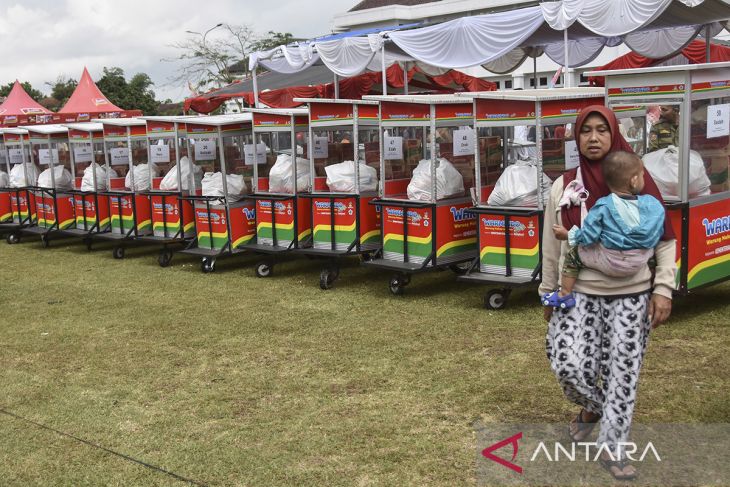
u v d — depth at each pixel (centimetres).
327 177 898
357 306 781
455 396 504
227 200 994
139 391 556
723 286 748
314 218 910
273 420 484
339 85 1519
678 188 616
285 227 955
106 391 560
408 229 817
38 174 1391
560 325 367
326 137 921
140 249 1275
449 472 394
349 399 513
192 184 1041
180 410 512
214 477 407
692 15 997
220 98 1600
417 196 809
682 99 597
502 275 735
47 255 1273
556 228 362
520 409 473
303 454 429
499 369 551
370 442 439
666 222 344
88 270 1100
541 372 538
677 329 614
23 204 1429
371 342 645
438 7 2828
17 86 2114
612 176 340
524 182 716
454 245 814
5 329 767
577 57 1398
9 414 521
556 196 371
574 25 1140
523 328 656
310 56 1169
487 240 741
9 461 443
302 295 849
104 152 1225
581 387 367
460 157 824
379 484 387
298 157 951
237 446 445
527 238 712
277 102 1523
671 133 620
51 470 428
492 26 974
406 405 495
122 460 436
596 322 361
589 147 355
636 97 625
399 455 419
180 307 822
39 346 696
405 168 856
